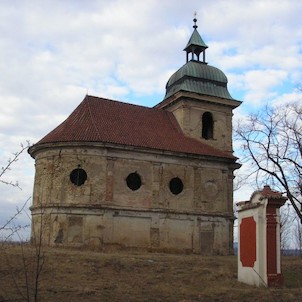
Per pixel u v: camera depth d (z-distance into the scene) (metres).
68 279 18.20
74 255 23.45
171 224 35.81
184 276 20.58
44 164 34.69
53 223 32.94
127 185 34.72
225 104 43.25
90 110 37.31
